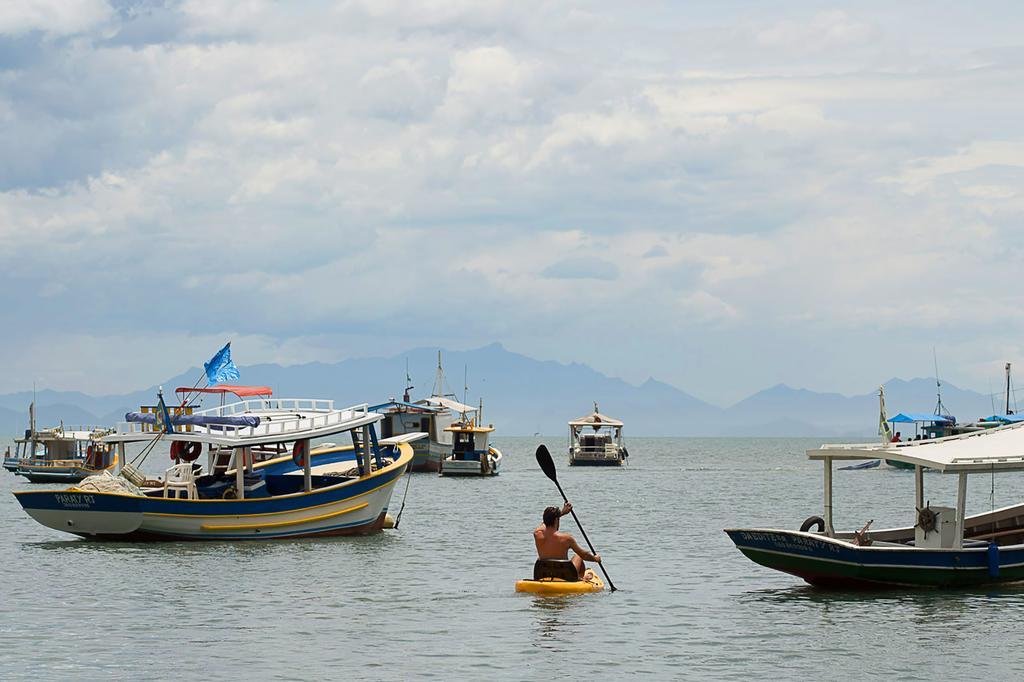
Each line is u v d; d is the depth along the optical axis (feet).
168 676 75.82
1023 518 111.65
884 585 101.65
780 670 77.05
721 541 153.79
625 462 521.65
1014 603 96.78
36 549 136.46
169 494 143.74
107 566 122.01
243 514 140.05
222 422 140.97
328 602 101.71
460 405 367.45
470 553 137.08
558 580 107.14
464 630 89.71
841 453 106.63
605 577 113.60
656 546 147.23
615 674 76.38
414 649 83.41
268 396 163.53
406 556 132.36
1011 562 100.83
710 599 102.58
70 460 343.26
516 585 106.63
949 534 102.94
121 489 141.49
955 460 99.55
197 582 112.06
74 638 86.99
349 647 84.07
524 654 81.82
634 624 91.71
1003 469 100.22
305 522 143.84
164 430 142.61
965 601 97.76
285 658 80.69
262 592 106.63
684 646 83.92
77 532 139.13
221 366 155.74
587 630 89.56
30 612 96.89
